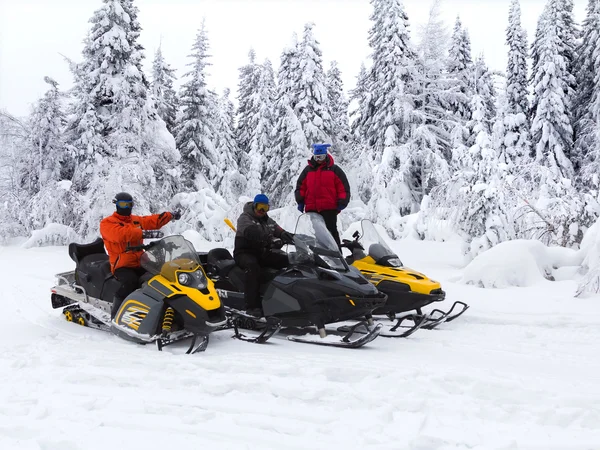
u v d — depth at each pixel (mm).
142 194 18125
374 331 5328
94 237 17531
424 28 24297
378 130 24938
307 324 5828
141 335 5406
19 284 9359
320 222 6238
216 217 18250
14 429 3121
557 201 11836
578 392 3824
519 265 9258
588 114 26844
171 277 5465
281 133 21531
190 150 24578
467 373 4297
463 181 12148
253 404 3557
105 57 18750
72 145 19344
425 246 15609
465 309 6945
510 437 3029
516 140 26594
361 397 3604
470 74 29328
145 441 2971
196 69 24719
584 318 6703
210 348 5410
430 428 3150
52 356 4766
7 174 21281
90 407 3488
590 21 28406
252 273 6090
